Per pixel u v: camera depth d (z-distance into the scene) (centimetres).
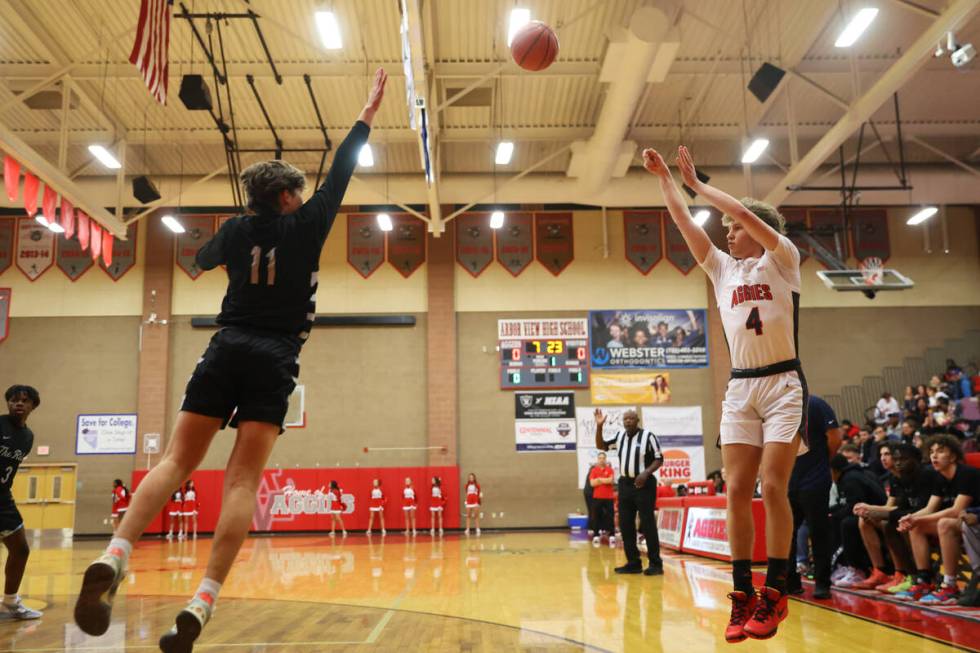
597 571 965
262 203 292
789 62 1592
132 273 2186
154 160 1983
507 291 2211
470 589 807
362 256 2220
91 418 2117
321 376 2158
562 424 2145
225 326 282
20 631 563
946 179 2056
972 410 1733
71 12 1373
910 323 2197
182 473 266
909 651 440
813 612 598
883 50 1579
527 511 2100
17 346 2147
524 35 727
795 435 318
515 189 1998
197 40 1440
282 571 1045
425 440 2127
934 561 696
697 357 2180
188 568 1127
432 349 2156
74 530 2061
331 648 486
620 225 2248
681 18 1429
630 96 1491
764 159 2058
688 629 537
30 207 1396
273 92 1677
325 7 1141
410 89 1066
